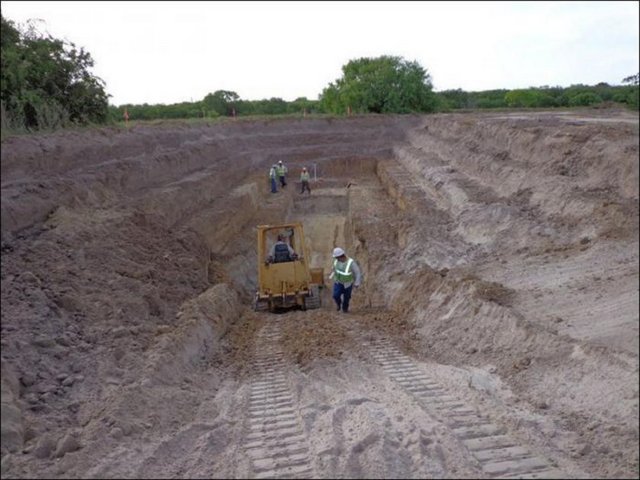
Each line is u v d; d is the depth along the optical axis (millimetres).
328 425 5684
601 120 17391
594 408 5363
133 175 14719
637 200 10023
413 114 35469
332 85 40156
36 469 4812
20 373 6254
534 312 7531
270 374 7715
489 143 18719
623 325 6363
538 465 4711
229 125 29391
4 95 12828
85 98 16078
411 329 9328
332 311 11727
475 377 6570
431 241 13125
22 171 10656
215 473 4965
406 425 5512
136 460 5066
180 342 7914
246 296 14180
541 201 12352
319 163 29547
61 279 8328
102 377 6652
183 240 12695
